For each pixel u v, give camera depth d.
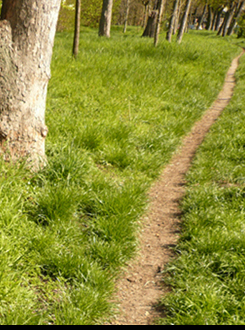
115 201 4.67
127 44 17.62
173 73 12.75
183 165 6.80
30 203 4.27
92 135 6.38
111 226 4.19
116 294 3.52
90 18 38.56
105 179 5.35
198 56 17.06
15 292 3.09
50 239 3.78
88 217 4.55
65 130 6.42
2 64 4.37
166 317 3.25
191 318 3.09
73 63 11.43
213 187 5.52
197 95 11.11
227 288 3.47
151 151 6.92
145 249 4.25
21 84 4.48
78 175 4.95
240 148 7.01
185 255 3.97
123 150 6.34
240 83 14.47
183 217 4.88
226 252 3.86
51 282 3.42
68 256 3.63
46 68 4.67
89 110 7.90
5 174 4.46
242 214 4.64
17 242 3.58
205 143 7.62
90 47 15.38
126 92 9.78
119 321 3.20
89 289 3.29
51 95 8.47
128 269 3.88
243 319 3.10
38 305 3.13
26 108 4.58
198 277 3.58
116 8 42.56
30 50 4.46
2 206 3.87
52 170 4.81
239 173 6.05
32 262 3.54
